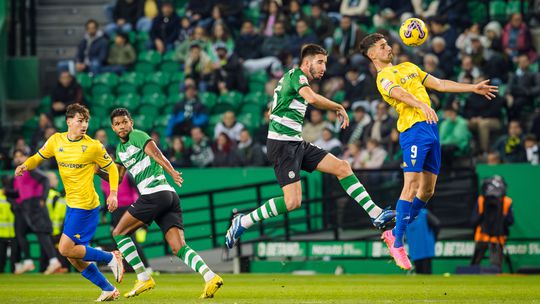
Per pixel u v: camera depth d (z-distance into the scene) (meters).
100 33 45.03
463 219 33.97
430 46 39.44
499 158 34.34
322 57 17.47
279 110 17.62
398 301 16.50
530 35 39.81
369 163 34.94
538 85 37.25
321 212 35.84
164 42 44.78
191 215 37.31
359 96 38.03
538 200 33.31
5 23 46.69
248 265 33.06
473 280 25.61
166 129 40.16
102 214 36.69
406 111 18.22
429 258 30.70
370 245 31.98
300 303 16.02
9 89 46.84
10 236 33.56
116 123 17.72
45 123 39.81
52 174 34.19
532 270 31.70
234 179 36.69
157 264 34.94
